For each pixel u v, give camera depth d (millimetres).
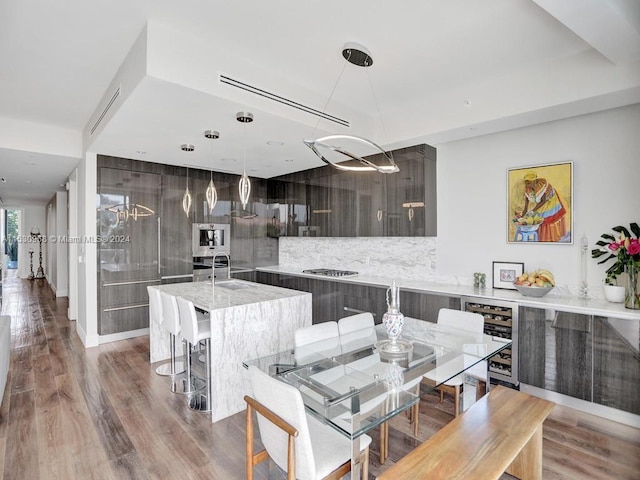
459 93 3434
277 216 6223
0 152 4340
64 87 3303
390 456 2365
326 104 3525
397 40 2539
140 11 2197
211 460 2305
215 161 4961
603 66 2656
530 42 2590
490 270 3877
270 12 2211
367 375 2070
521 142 3652
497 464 1606
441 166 4270
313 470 1497
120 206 4750
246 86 2816
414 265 4594
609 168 3127
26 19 2262
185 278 5344
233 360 2943
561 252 3398
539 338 3088
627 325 2658
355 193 4859
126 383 3459
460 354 2381
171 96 2627
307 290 5207
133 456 2340
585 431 2625
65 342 4746
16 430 2631
